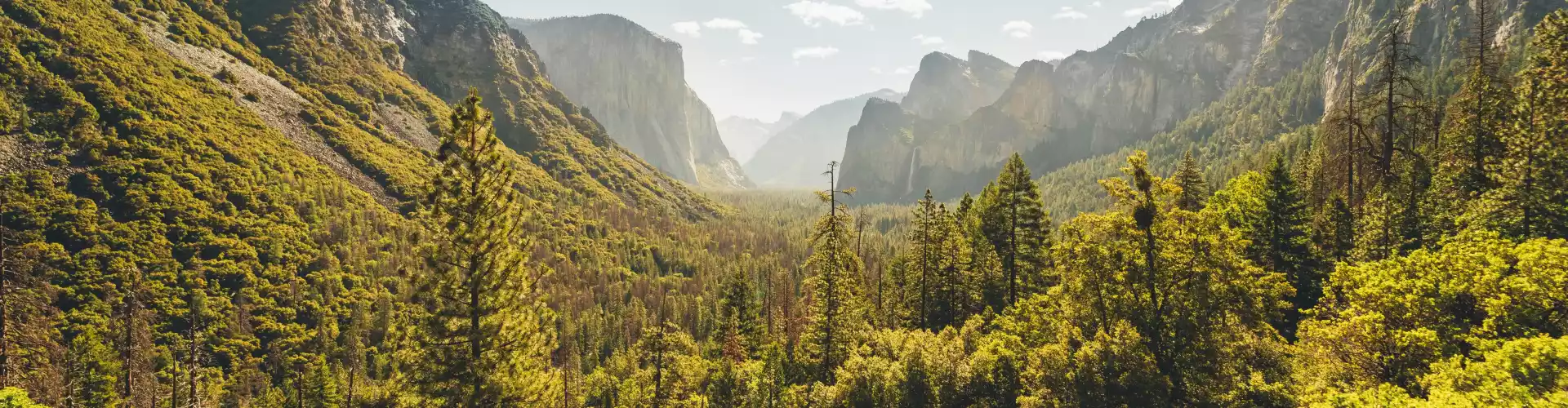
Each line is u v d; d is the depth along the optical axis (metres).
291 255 97.62
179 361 65.75
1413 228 33.75
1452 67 124.94
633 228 185.12
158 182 97.56
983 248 46.28
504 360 24.94
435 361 23.88
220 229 95.75
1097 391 22.03
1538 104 28.91
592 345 103.94
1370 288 21.55
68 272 75.94
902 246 125.25
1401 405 16.48
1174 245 22.92
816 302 45.41
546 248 138.38
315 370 72.31
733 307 60.41
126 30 147.25
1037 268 43.44
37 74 107.94
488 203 24.39
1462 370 16.88
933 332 43.50
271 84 169.88
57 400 48.22
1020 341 27.31
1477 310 20.12
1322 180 50.69
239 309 82.88
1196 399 21.47
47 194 86.88
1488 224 27.92
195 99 133.50
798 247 180.38
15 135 95.00
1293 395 20.33
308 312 89.00
